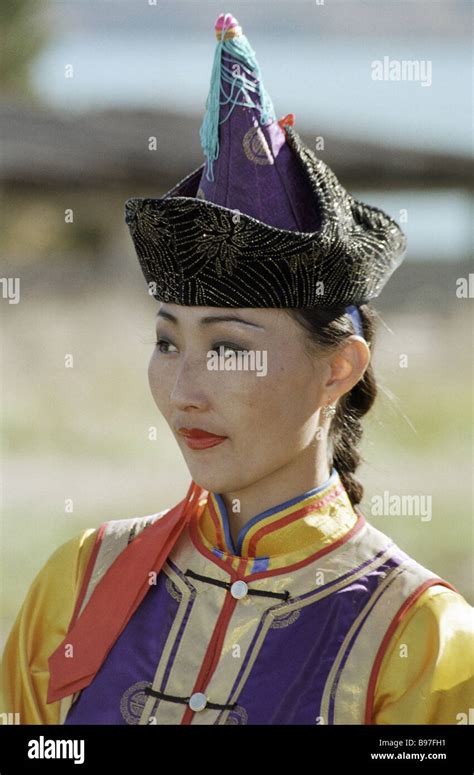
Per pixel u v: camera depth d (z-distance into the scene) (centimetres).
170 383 230
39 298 1565
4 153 1600
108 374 1250
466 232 1886
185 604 243
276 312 226
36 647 263
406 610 230
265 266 221
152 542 254
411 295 1609
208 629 238
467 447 1022
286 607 235
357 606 233
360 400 252
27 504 866
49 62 2338
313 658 229
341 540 241
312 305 226
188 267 223
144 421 1118
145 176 1633
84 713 242
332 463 250
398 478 931
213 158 232
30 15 2256
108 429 1083
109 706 239
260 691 229
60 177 1631
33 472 951
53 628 262
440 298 1598
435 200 1950
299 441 232
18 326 1408
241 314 224
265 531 239
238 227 219
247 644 234
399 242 245
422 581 234
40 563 751
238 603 238
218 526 244
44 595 266
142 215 227
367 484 880
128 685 239
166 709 233
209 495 249
